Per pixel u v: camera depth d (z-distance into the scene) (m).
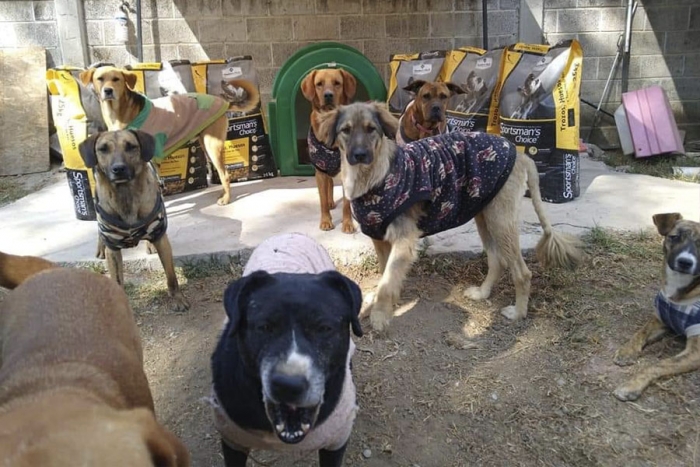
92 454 0.73
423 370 1.94
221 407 1.25
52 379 1.03
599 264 2.51
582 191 3.38
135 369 1.20
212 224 2.99
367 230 2.13
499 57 3.46
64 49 4.16
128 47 4.21
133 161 2.14
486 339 2.10
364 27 4.26
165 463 0.82
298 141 4.07
